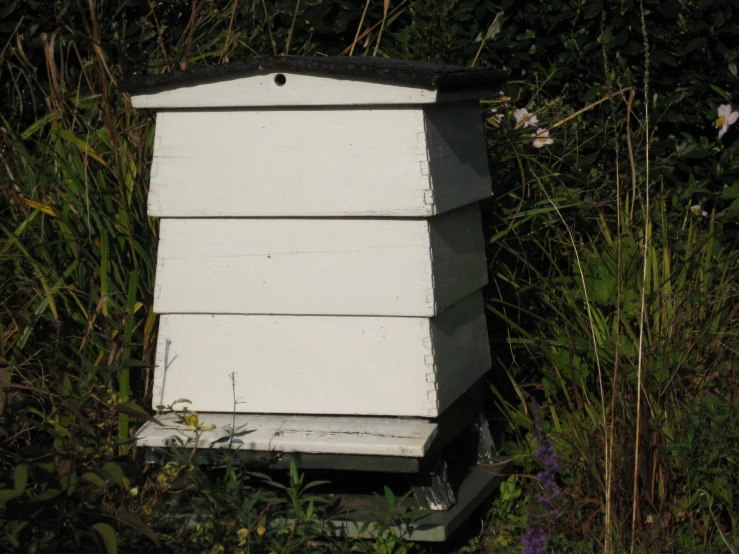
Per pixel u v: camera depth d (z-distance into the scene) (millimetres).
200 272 2322
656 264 2918
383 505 2381
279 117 2240
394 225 2205
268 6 3717
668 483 2486
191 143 2301
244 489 2291
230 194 2275
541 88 3703
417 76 2078
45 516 1818
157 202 2322
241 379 2322
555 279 3059
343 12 3732
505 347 3150
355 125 2193
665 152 3656
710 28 3576
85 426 1928
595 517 2518
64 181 2969
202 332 2342
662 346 2674
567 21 3754
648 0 3539
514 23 3777
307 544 2195
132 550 2041
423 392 2225
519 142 3316
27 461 1771
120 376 2404
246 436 2207
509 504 2639
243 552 2033
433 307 2191
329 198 2217
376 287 2223
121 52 3299
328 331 2270
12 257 2791
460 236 2420
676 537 2404
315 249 2252
